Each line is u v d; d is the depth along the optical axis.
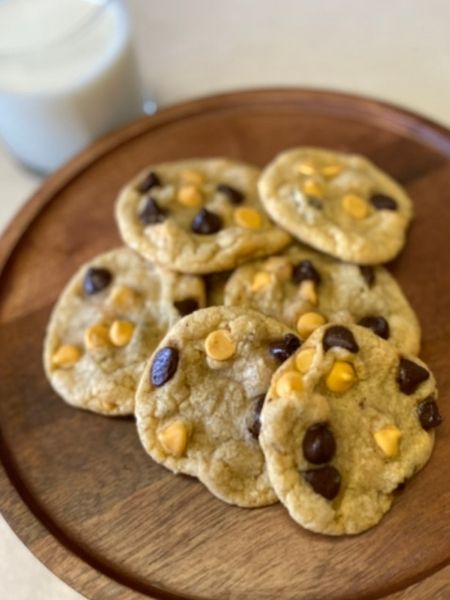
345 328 0.33
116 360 0.35
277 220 0.37
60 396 0.36
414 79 0.47
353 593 0.30
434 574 0.30
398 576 0.31
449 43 0.49
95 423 0.35
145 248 0.37
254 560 0.31
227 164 0.40
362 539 0.31
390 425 0.32
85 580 0.31
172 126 0.44
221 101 0.44
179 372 0.33
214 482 0.32
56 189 0.42
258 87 0.45
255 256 0.37
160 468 0.34
